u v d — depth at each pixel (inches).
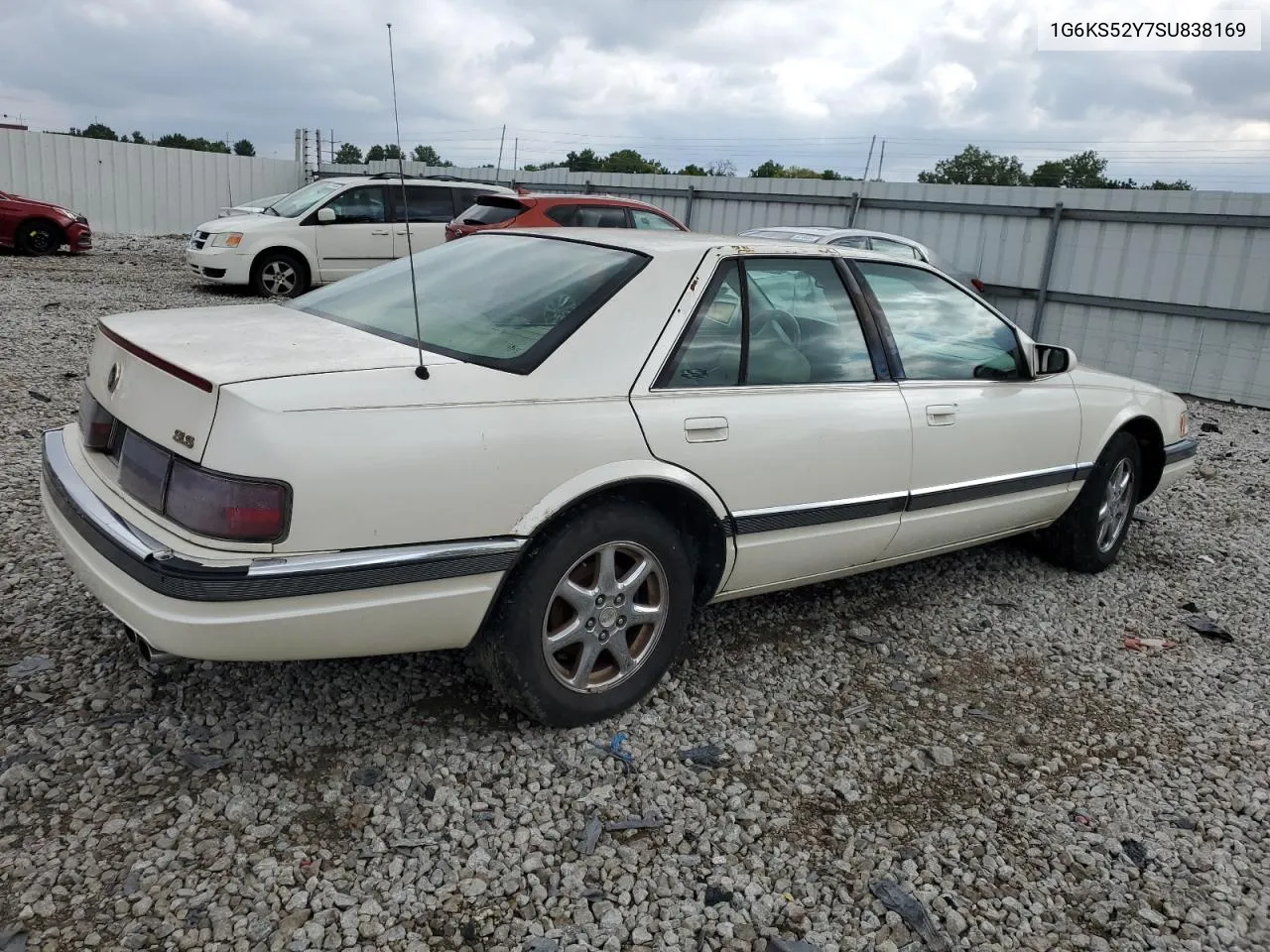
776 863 103.9
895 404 149.7
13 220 659.4
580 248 136.9
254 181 1054.4
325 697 126.3
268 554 95.3
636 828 107.2
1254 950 97.6
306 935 87.9
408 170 1014.4
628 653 126.3
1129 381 203.8
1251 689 154.5
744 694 138.6
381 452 99.4
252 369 100.2
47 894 89.6
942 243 568.1
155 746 113.0
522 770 115.3
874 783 120.2
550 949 89.0
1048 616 177.5
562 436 111.5
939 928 97.0
